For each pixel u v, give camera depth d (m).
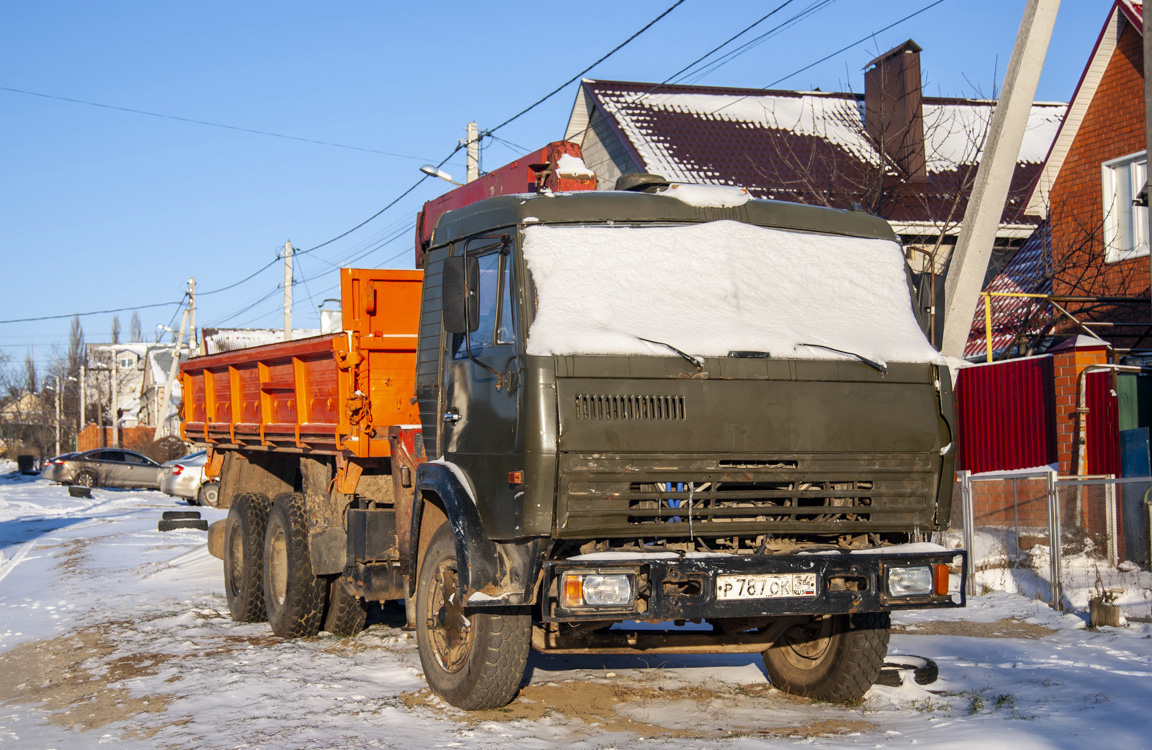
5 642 10.12
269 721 6.34
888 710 6.58
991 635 9.13
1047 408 13.52
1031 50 12.29
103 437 64.12
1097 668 7.57
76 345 83.44
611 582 5.56
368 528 8.16
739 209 6.56
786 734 5.96
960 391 14.95
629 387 5.66
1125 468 12.09
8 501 31.33
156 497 33.66
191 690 7.33
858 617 6.66
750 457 5.79
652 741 5.75
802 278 6.41
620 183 6.91
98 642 9.55
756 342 5.94
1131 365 12.87
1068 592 10.22
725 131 24.38
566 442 5.52
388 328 8.24
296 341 9.16
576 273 5.96
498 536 5.84
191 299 52.88
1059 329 16.16
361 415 8.04
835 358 6.05
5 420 83.12
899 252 6.80
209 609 11.26
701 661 8.22
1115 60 17.83
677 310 5.99
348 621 9.37
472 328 6.02
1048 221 19.16
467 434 6.31
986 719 6.11
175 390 55.12
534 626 6.48
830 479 5.98
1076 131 18.59
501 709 6.46
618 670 7.82
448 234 6.93
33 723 6.93
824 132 24.81
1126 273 17.28
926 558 6.06
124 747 6.02
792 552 5.93
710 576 5.64
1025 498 12.38
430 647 6.75
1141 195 15.38
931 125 25.55
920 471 6.19
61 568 15.69
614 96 25.09
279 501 9.62
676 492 5.70
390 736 5.91
